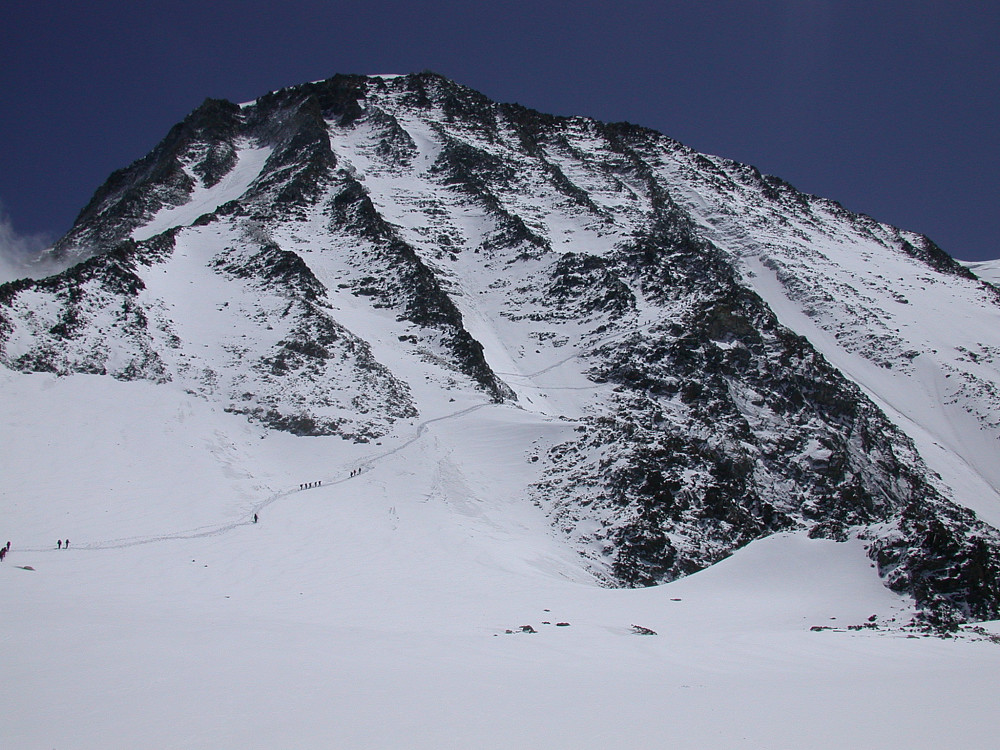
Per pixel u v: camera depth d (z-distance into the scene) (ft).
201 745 38.37
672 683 57.62
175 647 60.59
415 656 64.64
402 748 38.37
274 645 64.85
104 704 44.86
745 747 39.70
